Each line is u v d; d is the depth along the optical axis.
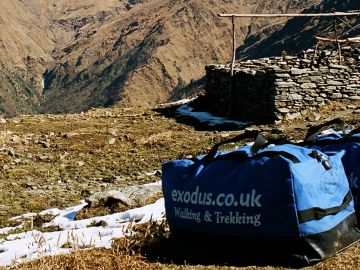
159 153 21.14
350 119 22.83
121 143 23.77
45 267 6.77
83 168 19.08
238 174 6.46
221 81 30.55
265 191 6.21
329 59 26.81
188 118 30.27
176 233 7.12
